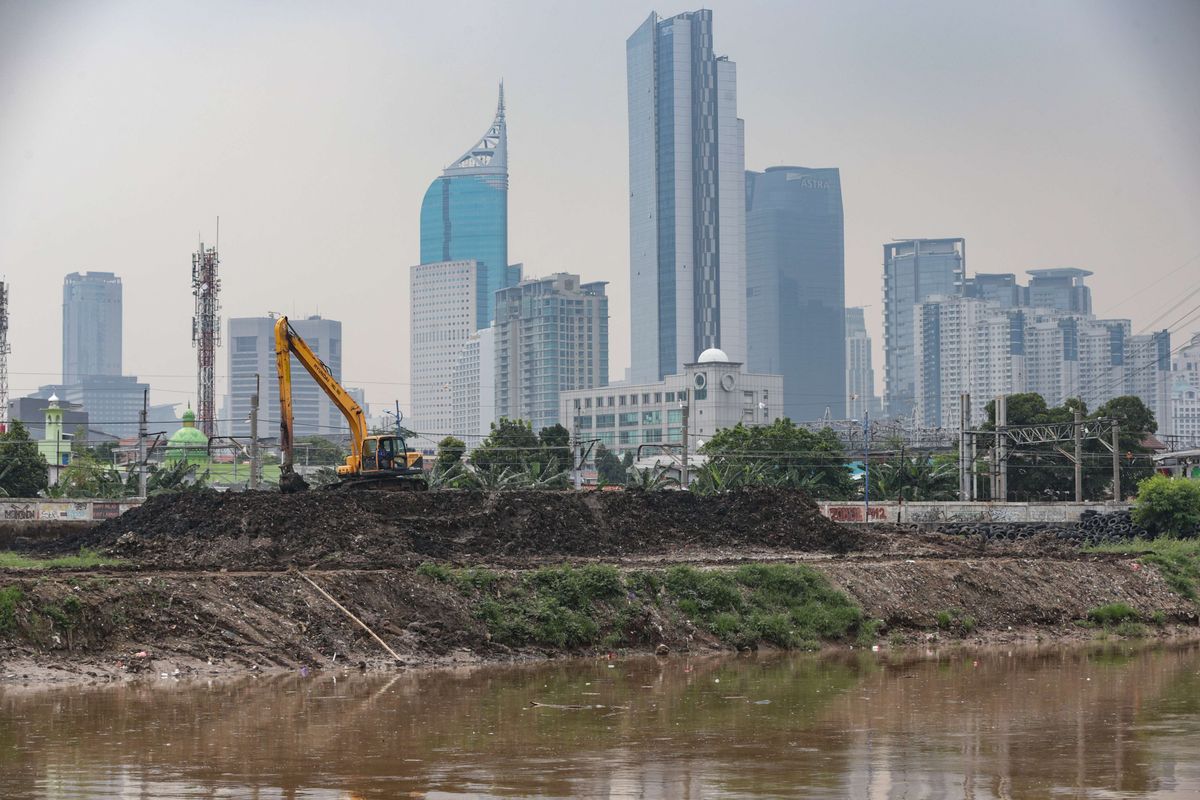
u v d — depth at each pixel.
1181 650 73.44
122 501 115.25
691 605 71.81
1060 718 48.09
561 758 39.62
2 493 144.50
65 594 56.88
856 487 169.00
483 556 80.19
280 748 40.53
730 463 161.75
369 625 62.56
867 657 68.38
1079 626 82.56
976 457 168.00
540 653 65.19
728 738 43.34
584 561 81.38
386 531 79.81
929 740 43.34
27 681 51.91
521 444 186.50
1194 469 170.00
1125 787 36.34
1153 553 100.50
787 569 77.31
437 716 46.78
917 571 82.44
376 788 35.28
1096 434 161.00
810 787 36.03
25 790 34.59
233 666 56.56
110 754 39.25
